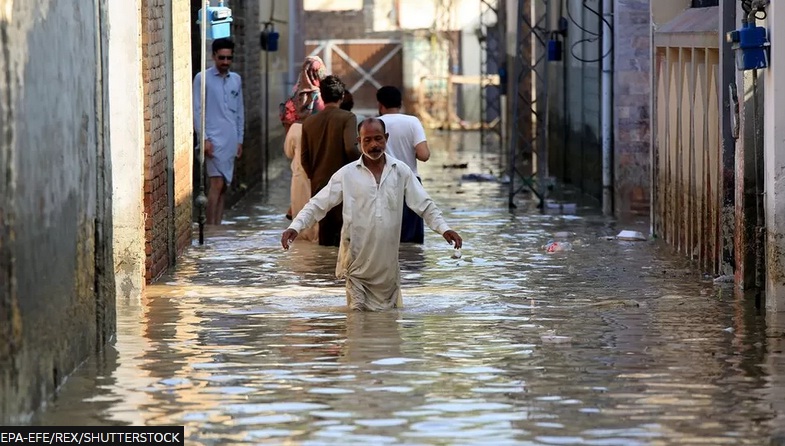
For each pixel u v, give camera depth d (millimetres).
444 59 83438
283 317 20688
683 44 28406
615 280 24922
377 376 16375
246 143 43000
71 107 16531
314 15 86312
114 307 19047
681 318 20609
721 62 24297
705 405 14953
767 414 14562
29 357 14203
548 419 14336
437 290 23656
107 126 18766
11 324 13445
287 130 32312
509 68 62500
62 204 15898
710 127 25719
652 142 32219
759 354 17766
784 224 21031
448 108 82938
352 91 86562
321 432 13812
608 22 38500
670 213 30266
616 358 17484
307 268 26281
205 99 33375
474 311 21328
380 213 21203
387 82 86312
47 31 15242
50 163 15273
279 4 57156
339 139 29203
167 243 26094
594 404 15000
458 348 18141
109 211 18781
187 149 29125
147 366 16906
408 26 85438
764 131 21594
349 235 21266
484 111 81000
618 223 35125
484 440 13523
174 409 14734
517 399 15227
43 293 14859
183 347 18188
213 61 36219
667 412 14648
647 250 29328
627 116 37594
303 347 18172
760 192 22312
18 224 13758
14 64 13680
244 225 34000
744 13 21406
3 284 13180
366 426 14055
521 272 25938
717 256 25453
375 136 21156
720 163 24781
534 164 54562
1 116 13148
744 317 20688
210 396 15328
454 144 69188
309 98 32062
